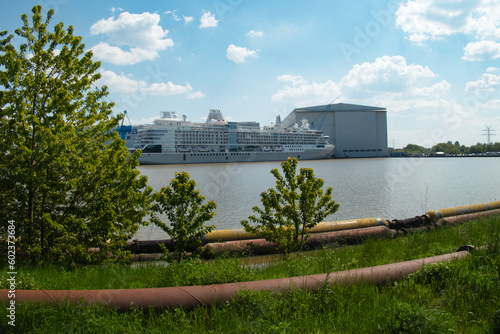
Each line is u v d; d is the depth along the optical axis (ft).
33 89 26.32
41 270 22.61
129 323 12.91
